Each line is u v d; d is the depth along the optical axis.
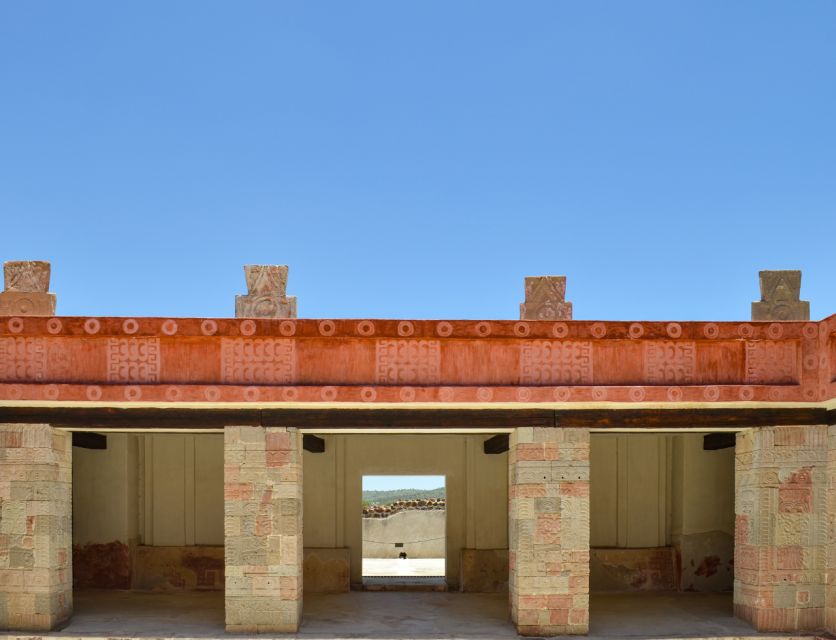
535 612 8.50
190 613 9.59
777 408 8.76
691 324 8.43
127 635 8.35
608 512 12.27
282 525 8.48
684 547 11.88
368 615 9.64
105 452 11.71
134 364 8.29
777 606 8.63
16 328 8.18
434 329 8.35
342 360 8.38
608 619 9.42
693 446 11.98
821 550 8.69
